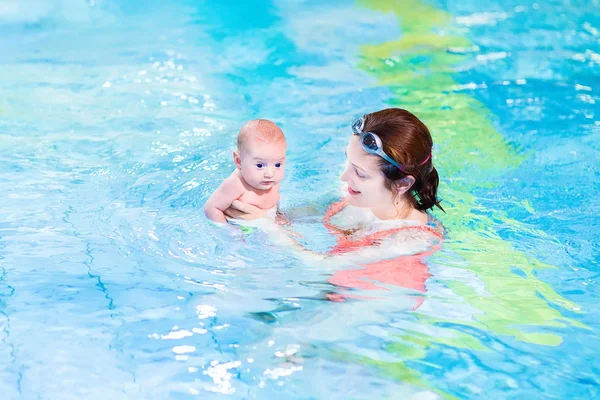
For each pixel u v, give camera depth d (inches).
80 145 190.7
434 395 97.4
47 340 106.7
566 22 326.6
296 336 109.7
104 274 126.6
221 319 113.5
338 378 100.3
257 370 101.3
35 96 231.0
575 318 118.0
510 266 135.1
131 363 102.0
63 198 159.0
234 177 148.9
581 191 169.9
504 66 271.6
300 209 155.3
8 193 160.4
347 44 297.4
